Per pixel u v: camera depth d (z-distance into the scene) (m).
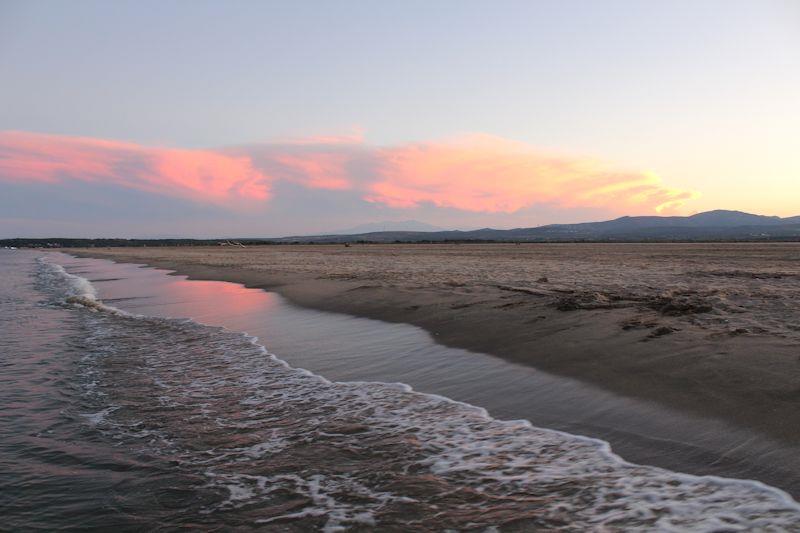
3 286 29.25
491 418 6.01
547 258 40.38
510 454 5.00
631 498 4.02
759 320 9.18
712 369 6.57
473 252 59.62
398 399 6.90
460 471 4.71
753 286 15.63
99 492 4.59
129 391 7.79
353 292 17.94
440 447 5.27
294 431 5.93
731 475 4.24
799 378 5.88
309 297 18.14
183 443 5.70
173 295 21.73
